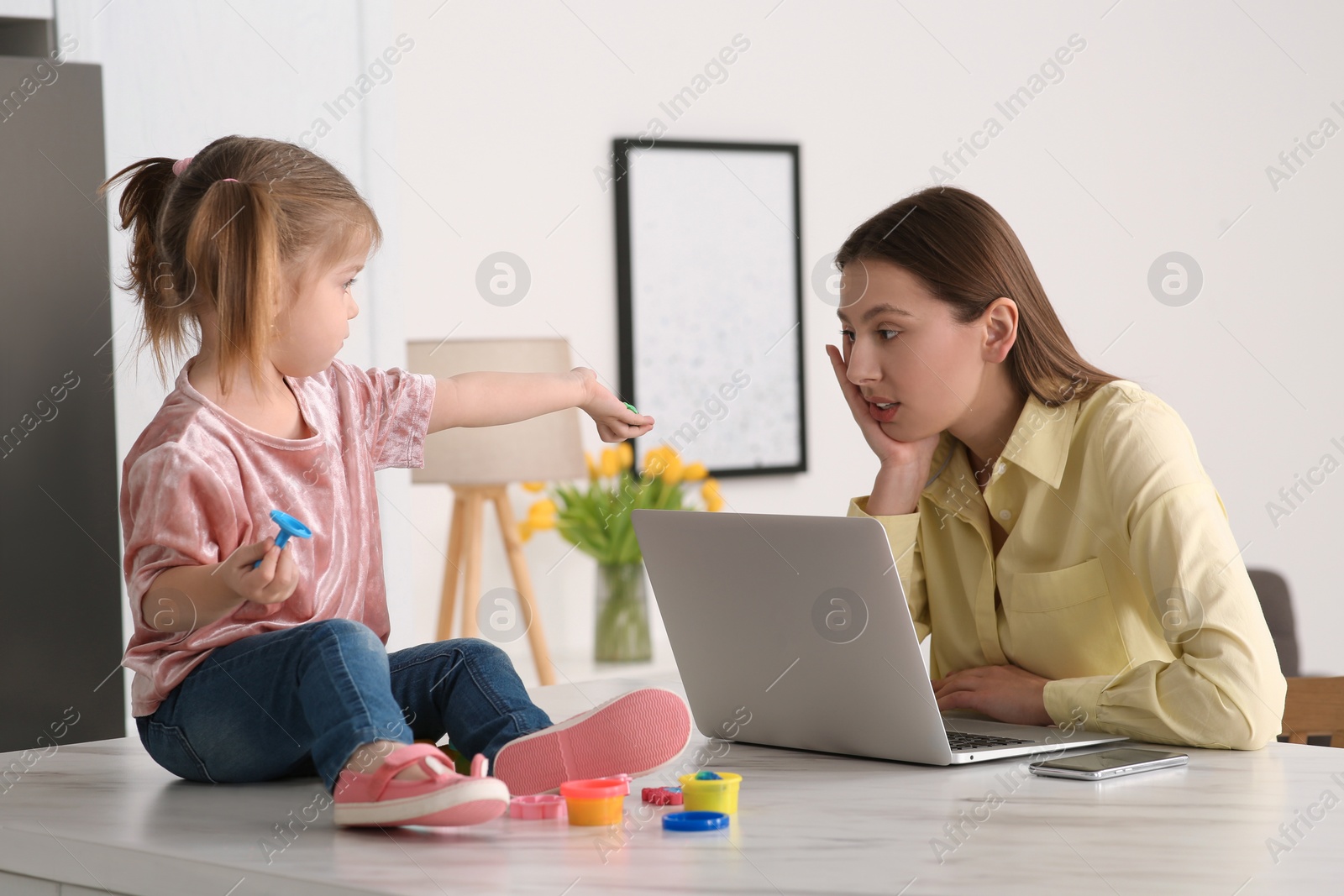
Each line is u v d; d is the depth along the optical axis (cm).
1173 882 99
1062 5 539
